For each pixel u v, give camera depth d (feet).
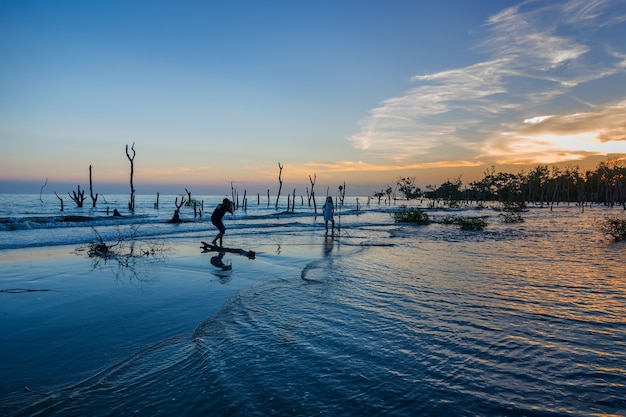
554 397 10.39
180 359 12.96
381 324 16.75
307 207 239.91
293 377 11.50
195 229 68.23
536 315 18.15
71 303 20.21
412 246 46.57
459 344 14.40
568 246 46.39
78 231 60.13
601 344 14.47
